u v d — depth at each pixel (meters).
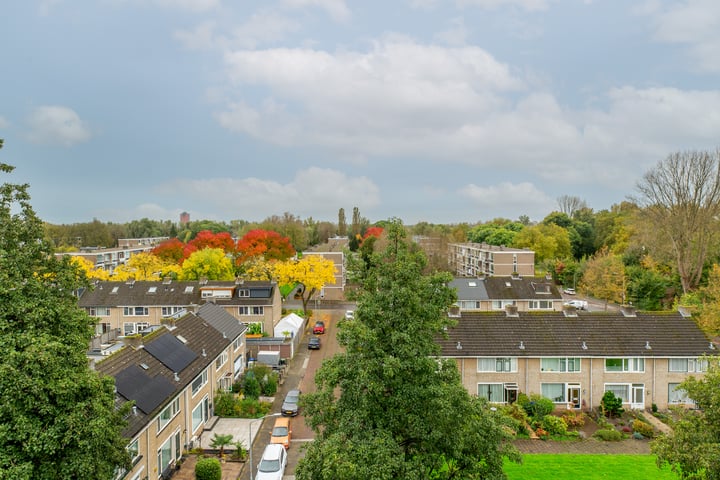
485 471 17.62
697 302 53.66
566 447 31.11
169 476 26.91
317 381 18.86
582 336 38.38
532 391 37.34
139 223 187.00
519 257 97.94
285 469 27.84
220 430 33.38
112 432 16.22
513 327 39.09
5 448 13.52
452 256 138.12
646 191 65.62
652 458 29.34
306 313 71.94
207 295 60.84
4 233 17.00
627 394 37.44
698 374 37.19
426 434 16.95
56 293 17.41
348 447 15.49
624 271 71.62
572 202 157.88
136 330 61.38
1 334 14.71
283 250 89.81
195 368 32.34
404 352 16.97
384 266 19.00
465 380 37.31
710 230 61.38
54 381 14.38
